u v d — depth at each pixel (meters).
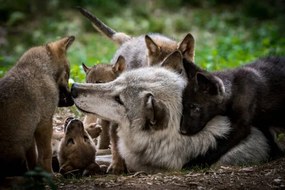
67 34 32.56
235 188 10.26
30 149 11.03
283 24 34.00
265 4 38.28
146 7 37.88
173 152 11.79
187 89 11.91
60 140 12.52
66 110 15.40
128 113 11.73
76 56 26.70
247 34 32.44
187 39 15.60
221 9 38.91
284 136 12.34
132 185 10.50
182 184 10.48
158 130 11.59
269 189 10.20
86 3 36.94
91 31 33.41
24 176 9.80
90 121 13.92
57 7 36.06
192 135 11.77
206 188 10.27
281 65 13.27
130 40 17.95
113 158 12.17
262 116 12.45
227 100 11.98
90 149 11.47
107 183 10.65
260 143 12.30
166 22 35.28
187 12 38.28
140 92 11.66
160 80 11.81
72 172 11.27
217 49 26.83
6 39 32.03
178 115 11.70
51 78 11.44
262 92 12.42
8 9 35.31
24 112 10.57
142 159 11.98
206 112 11.78
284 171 10.99
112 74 13.70
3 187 10.32
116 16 36.00
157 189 10.23
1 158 10.32
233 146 11.97
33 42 31.20
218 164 11.98
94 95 11.88
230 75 12.45
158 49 15.37
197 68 12.12
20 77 10.84
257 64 13.26
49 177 9.71
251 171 11.10
